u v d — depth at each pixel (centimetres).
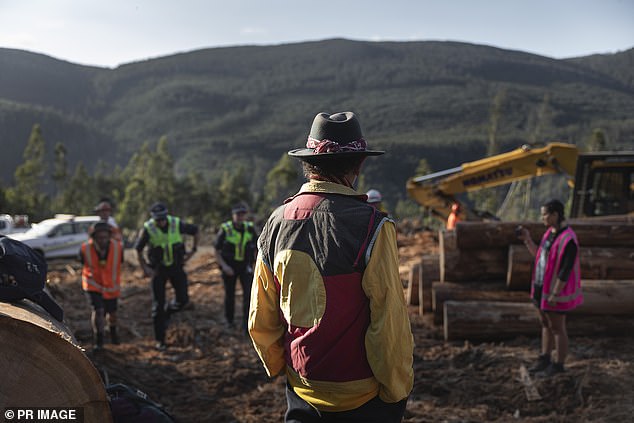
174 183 9125
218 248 819
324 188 228
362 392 217
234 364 659
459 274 743
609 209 1162
